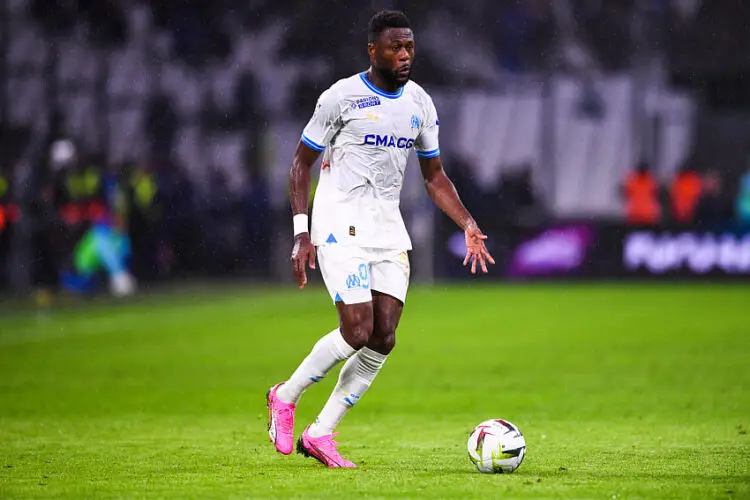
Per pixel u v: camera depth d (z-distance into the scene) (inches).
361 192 782.5
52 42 3184.1
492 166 3329.2
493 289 3196.4
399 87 784.3
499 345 1908.2
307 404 1291.8
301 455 862.5
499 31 3494.1
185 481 713.0
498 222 3356.3
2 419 1162.6
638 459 826.8
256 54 3312.0
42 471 775.7
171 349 1891.0
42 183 2930.6
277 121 3260.3
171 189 3193.9
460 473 746.8
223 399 1327.5
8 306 2733.8
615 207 3371.1
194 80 3243.1
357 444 954.1
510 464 739.4
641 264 3395.7
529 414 1178.6
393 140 782.5
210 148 3228.3
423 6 3430.1
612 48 3531.0
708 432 1011.9
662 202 3388.3
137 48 3257.9
